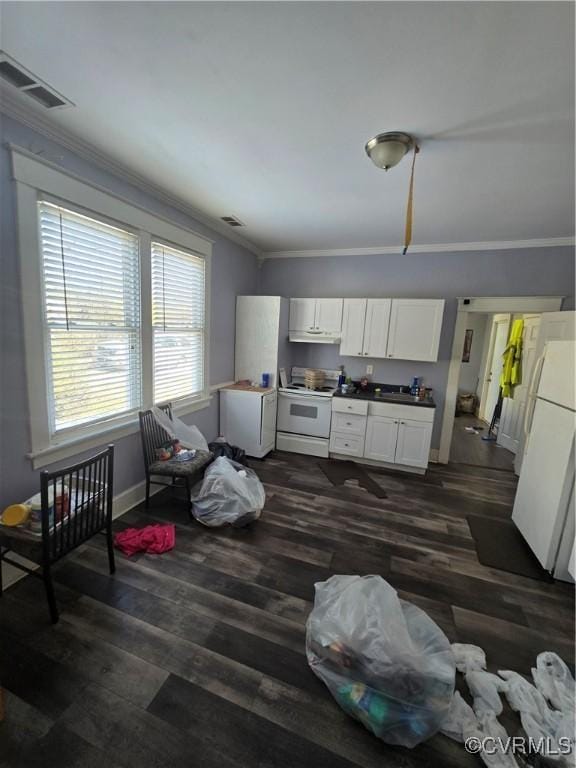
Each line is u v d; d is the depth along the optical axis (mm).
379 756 1180
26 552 1584
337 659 1377
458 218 2920
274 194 2615
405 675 1281
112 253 2314
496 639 1666
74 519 1704
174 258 2943
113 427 2432
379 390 4121
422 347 3736
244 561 2139
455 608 1852
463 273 3732
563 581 2088
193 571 2025
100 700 1309
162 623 1657
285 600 1834
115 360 2438
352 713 1280
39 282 1837
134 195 2439
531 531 2324
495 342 5844
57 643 1528
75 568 2004
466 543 2453
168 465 2623
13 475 1815
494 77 1338
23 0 1091
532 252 3473
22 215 1715
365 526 2611
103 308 2297
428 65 1293
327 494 3100
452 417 3957
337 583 1789
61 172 1877
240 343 4090
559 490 2043
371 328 3889
